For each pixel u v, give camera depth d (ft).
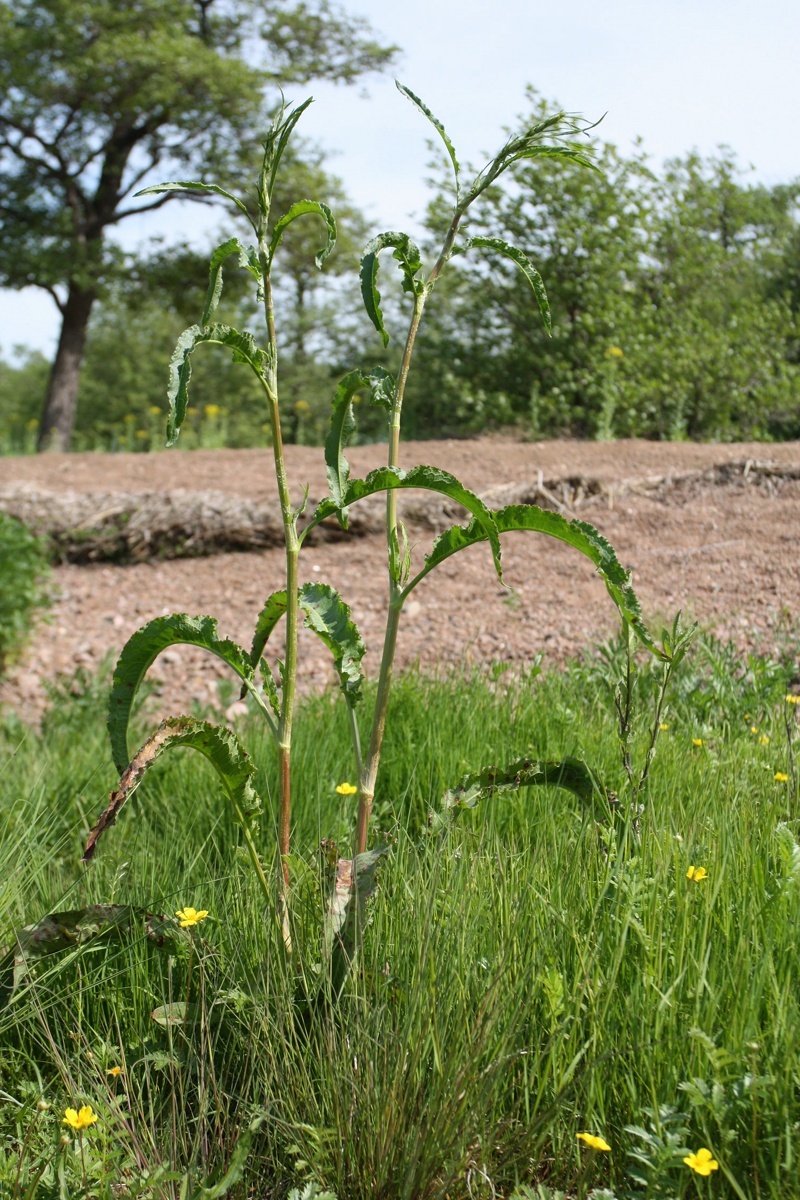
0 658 19.97
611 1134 5.56
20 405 137.80
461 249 7.14
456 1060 5.55
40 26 53.67
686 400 37.68
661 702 7.97
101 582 24.48
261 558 24.48
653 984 5.74
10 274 56.95
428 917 6.13
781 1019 5.48
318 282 72.33
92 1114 5.33
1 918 7.79
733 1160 5.23
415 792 10.37
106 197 60.18
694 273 40.52
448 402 42.73
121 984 7.20
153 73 53.47
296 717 13.14
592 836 7.49
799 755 10.36
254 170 57.67
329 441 6.81
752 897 6.55
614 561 6.47
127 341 109.09
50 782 12.10
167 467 32.19
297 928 6.84
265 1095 6.01
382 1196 5.47
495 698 12.95
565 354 39.22
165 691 18.21
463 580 21.33
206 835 10.14
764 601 17.87
